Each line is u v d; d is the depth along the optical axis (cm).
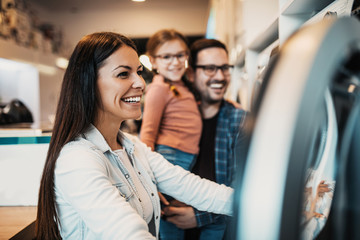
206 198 103
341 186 44
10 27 400
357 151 41
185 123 146
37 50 471
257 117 31
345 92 39
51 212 83
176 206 141
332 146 41
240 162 32
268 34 150
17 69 492
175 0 607
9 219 120
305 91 28
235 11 281
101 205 71
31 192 138
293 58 30
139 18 661
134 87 90
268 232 28
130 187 91
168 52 152
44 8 636
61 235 86
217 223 139
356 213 42
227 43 323
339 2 78
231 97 298
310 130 29
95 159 80
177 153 143
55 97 566
